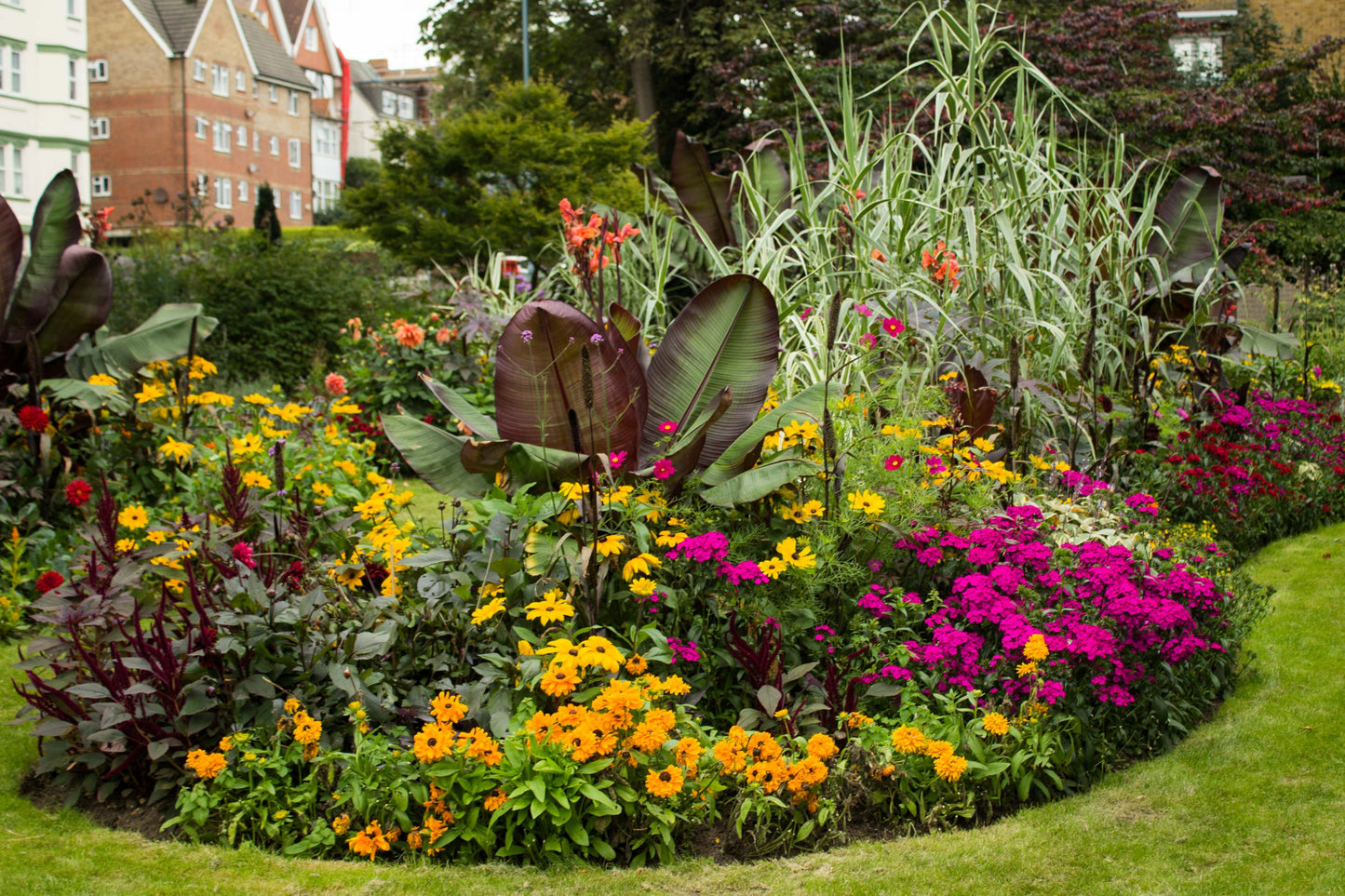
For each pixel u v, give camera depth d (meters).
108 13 44.66
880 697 3.36
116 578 3.29
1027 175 6.15
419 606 3.36
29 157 29.89
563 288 8.30
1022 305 6.14
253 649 3.11
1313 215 16.39
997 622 3.29
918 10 18.69
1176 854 2.81
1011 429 5.33
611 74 28.45
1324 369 8.68
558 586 3.37
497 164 17.77
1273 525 6.06
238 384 10.76
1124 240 6.25
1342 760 3.33
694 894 2.62
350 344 9.83
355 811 2.86
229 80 47.69
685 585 3.52
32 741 3.50
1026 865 2.75
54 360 5.96
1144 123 16.42
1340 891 2.62
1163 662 3.48
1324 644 4.36
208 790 2.94
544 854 2.77
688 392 4.33
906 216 5.78
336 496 5.02
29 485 5.42
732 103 21.12
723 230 8.10
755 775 2.80
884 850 2.85
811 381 5.02
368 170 61.88
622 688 2.77
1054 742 3.13
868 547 3.76
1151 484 5.70
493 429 4.30
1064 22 17.77
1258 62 19.88
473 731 2.77
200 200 20.41
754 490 3.69
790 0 21.52
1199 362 6.95
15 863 2.71
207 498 5.16
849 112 6.03
